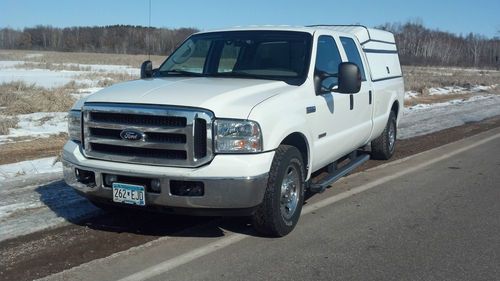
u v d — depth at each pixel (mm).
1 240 5078
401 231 5672
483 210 6512
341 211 6375
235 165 4633
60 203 6250
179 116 4633
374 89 8023
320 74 6047
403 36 104688
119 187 4852
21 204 6172
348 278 4457
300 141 5652
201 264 4672
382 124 8711
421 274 4562
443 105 20516
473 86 33875
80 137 5207
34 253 4805
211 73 6148
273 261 4777
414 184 7816
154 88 5191
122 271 4480
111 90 5301
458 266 4746
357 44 7715
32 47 110938
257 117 4777
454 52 103438
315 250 5066
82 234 5312
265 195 5023
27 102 14445
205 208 4707
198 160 4656
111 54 76500
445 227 5828
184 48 6711
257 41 6297
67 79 26719
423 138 12258
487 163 9453
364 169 8812
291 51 6098
